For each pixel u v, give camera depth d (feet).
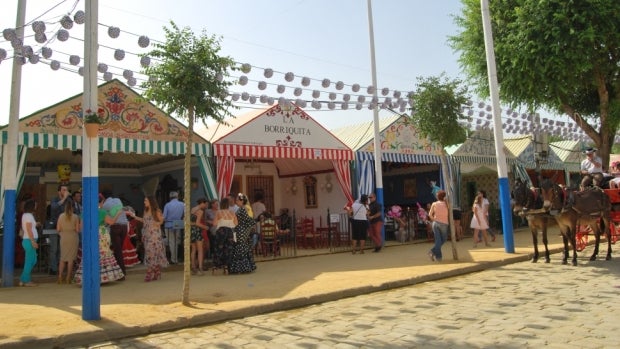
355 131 66.44
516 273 35.94
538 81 63.05
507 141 85.51
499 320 22.16
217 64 27.17
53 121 37.88
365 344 19.44
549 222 41.29
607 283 29.78
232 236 39.19
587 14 56.44
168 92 25.96
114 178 61.67
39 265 42.27
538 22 58.80
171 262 44.91
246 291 30.66
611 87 70.59
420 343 19.21
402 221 63.16
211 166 45.98
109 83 40.32
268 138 50.06
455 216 61.87
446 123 41.42
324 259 47.47
